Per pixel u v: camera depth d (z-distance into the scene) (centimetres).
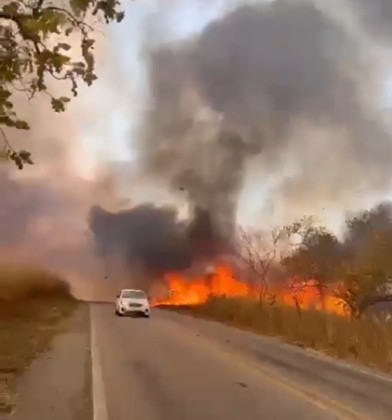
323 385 1132
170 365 1349
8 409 820
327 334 1941
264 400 956
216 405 901
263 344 1942
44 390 974
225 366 1363
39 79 526
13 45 508
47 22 492
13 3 495
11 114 524
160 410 854
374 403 959
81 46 528
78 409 838
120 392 988
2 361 1301
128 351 1595
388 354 1503
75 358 1407
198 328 2600
